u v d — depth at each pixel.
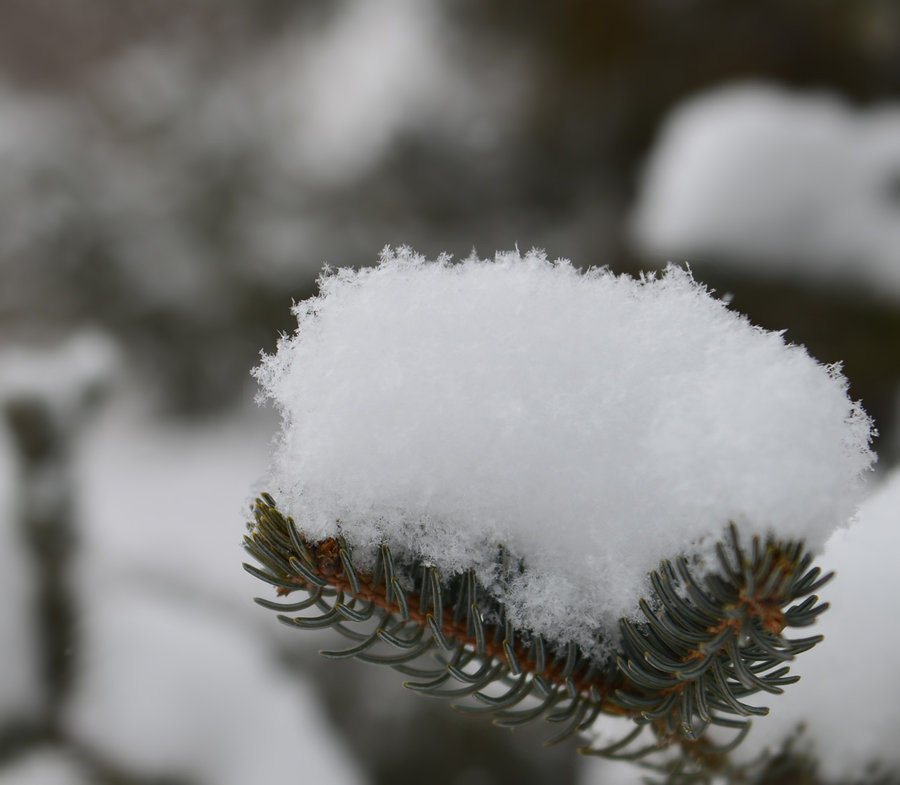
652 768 0.36
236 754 0.72
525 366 0.32
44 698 0.65
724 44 1.45
